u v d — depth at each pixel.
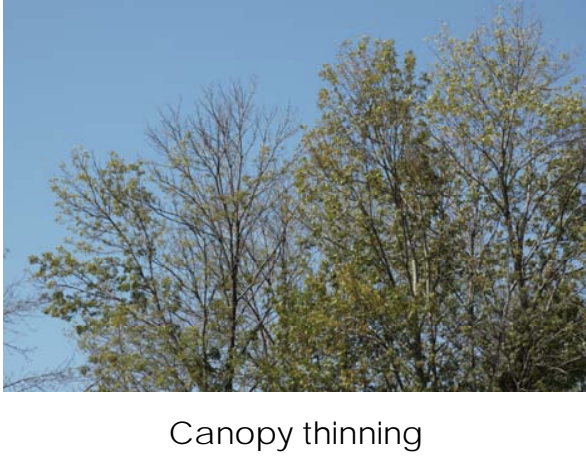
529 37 25.69
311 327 21.39
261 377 22.88
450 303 23.66
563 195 25.45
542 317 23.38
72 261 23.70
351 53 24.50
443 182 24.94
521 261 24.81
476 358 23.62
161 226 25.03
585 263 24.66
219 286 24.92
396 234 24.42
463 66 25.69
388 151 24.41
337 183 24.16
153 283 24.33
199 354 23.45
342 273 22.41
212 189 25.50
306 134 24.36
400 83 24.42
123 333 23.70
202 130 25.67
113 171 25.03
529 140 25.28
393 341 22.31
